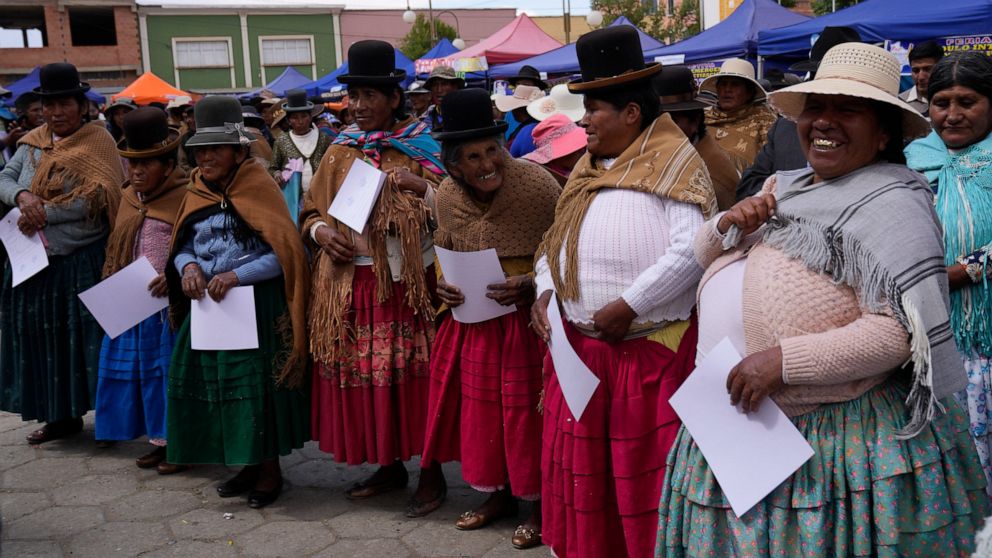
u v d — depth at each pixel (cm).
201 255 412
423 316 393
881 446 203
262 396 403
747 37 1080
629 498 274
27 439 516
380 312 389
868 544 202
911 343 192
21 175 498
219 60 4372
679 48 1163
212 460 414
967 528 206
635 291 265
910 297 191
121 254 463
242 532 386
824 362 199
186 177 481
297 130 821
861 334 196
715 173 398
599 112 279
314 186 406
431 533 378
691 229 262
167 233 458
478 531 378
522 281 346
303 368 412
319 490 436
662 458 274
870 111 204
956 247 308
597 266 277
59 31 4053
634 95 276
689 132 393
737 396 213
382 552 361
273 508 413
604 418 281
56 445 512
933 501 201
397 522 392
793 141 354
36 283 488
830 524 208
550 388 303
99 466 476
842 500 204
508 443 353
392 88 394
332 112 1385
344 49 4559
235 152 412
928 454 202
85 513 411
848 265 199
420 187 382
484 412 359
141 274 446
